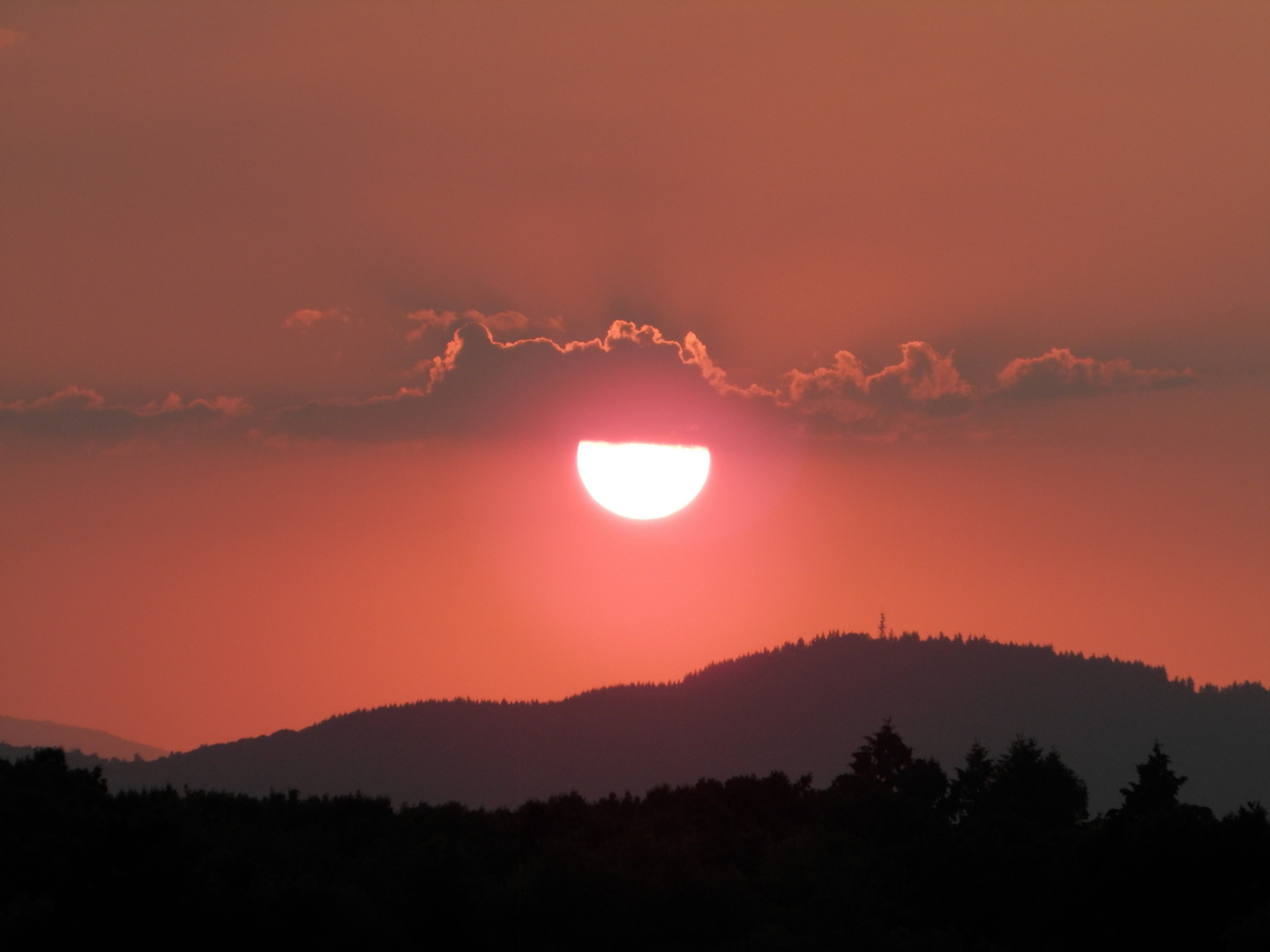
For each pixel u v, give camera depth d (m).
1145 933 191.50
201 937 157.00
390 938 187.62
